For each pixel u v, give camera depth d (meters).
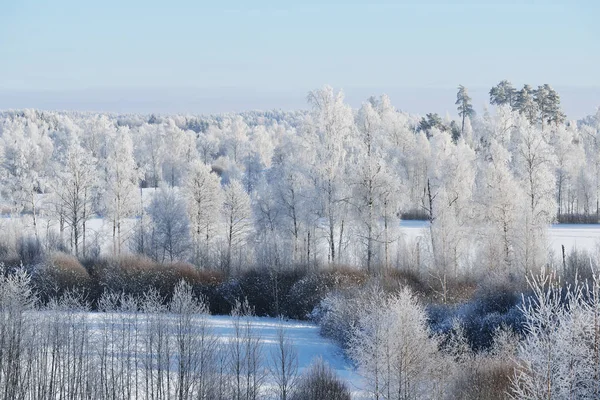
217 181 70.69
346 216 60.94
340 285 50.00
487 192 58.06
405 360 29.00
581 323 18.16
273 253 57.75
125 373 33.50
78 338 33.94
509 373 28.56
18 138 137.50
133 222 75.88
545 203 58.94
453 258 54.16
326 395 29.14
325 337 42.62
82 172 70.00
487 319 38.31
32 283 54.38
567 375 17.84
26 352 33.06
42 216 79.88
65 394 31.23
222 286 55.44
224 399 29.14
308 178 62.91
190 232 68.94
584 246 64.94
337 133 64.50
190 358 30.64
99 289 55.56
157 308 36.94
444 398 29.16
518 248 51.00
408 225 80.25
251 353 33.75
